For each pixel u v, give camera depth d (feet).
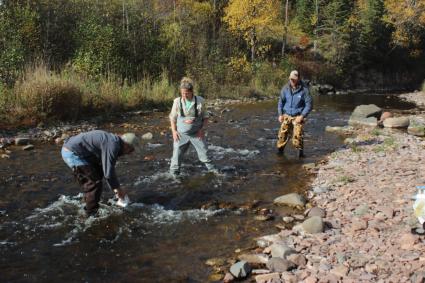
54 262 14.56
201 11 94.43
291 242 15.81
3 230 16.99
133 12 77.71
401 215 17.95
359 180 23.73
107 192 21.62
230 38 94.89
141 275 13.79
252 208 20.03
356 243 15.39
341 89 120.47
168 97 56.95
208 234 17.04
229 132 39.83
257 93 82.79
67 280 13.42
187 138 24.82
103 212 19.06
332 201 20.58
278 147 31.30
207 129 41.24
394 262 13.67
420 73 154.40
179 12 87.97
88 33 58.34
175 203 20.52
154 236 16.79
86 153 18.34
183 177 24.63
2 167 25.72
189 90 23.88
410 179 23.38
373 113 46.73
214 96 73.46
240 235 16.97
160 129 40.19
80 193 21.45
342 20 132.16
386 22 150.20
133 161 27.86
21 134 35.04
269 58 110.73
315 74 115.96
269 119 49.06
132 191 21.97
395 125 43.50
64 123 40.45
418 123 46.73
